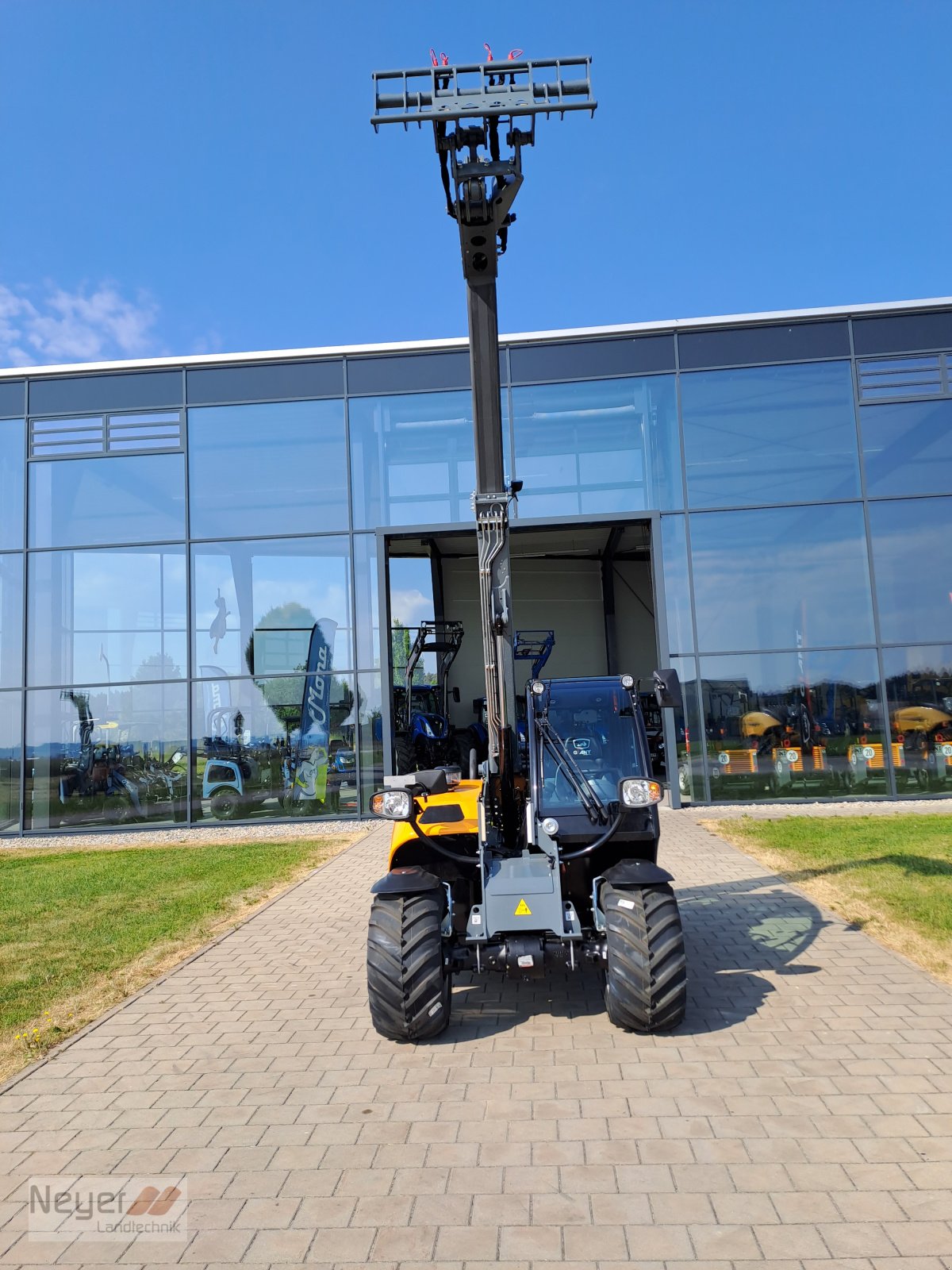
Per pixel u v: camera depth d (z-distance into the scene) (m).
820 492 14.24
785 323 14.45
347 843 12.18
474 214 4.54
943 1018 4.82
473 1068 4.47
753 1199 3.16
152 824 14.26
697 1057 4.45
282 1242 3.05
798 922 6.86
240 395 14.88
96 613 14.70
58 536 14.81
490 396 4.83
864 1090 4.00
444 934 5.06
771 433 14.40
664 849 10.41
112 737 14.46
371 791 14.13
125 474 14.89
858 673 13.91
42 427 14.99
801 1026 4.80
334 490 14.70
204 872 10.24
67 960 6.71
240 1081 4.46
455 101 4.35
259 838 13.09
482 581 4.92
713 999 5.28
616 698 5.71
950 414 14.25
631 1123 3.78
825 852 9.48
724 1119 3.77
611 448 14.55
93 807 14.34
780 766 13.83
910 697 13.84
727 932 6.71
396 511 14.59
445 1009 4.84
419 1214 3.18
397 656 17.36
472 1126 3.83
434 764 16.98
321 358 14.82
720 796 13.82
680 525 14.39
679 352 14.57
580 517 14.45
